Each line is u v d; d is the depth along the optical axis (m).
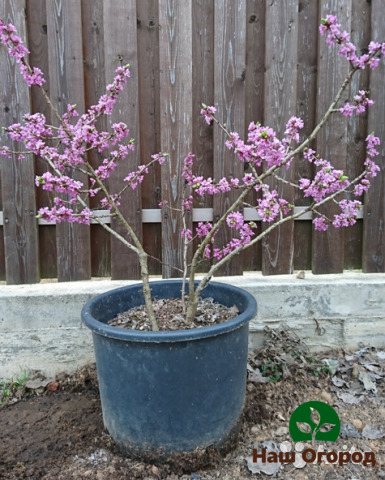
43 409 2.06
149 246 2.48
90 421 1.95
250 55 2.41
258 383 2.11
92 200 2.38
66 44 2.27
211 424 1.63
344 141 2.45
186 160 2.06
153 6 2.33
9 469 1.65
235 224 1.63
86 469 1.64
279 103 2.40
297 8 2.36
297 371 2.18
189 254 2.45
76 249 2.41
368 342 2.48
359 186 1.69
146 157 2.42
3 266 2.43
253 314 1.66
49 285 2.37
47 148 1.64
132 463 1.65
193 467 1.62
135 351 1.54
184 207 2.14
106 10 2.27
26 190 2.34
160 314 1.88
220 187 1.66
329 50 2.39
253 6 2.38
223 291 2.00
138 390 1.58
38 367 2.31
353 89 2.44
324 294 2.42
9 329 2.27
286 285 2.39
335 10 2.36
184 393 1.56
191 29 2.33
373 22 2.40
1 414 2.03
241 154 1.57
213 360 1.58
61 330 2.30
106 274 2.50
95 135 1.71
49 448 1.77
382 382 2.15
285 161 1.55
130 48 2.30
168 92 2.35
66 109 2.30
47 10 2.25
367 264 2.55
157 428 1.60
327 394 2.06
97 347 1.68
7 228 2.36
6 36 1.52
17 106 2.27
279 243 2.50
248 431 1.85
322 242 2.52
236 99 2.38
